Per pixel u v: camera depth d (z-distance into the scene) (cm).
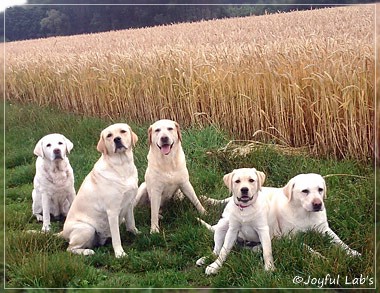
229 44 935
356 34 886
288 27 1052
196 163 693
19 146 914
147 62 888
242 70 782
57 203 592
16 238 510
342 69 690
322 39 845
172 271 455
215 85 798
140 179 669
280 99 744
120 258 482
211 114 829
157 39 1072
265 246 447
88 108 1006
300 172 641
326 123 704
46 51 1200
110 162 508
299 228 474
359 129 666
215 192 621
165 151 533
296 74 749
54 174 567
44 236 518
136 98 909
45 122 990
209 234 507
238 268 438
